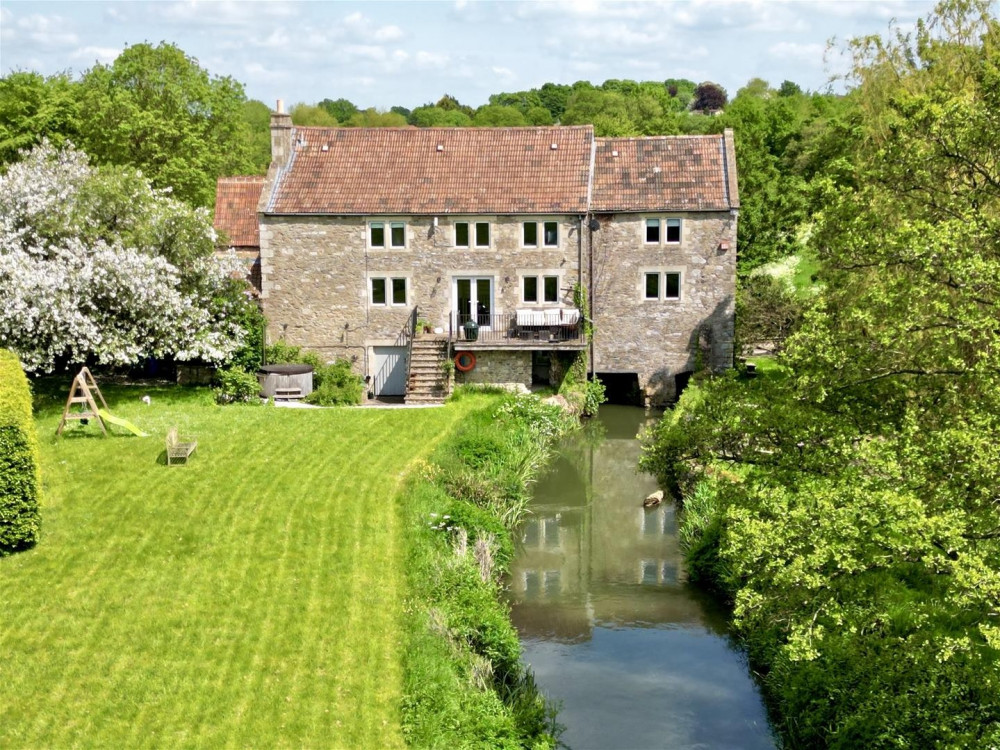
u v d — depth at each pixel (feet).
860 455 42.50
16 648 53.06
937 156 54.95
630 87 441.27
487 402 114.42
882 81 98.94
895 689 48.16
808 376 49.55
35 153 111.14
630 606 69.97
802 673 53.16
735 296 132.67
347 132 133.49
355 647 54.24
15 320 96.27
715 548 73.36
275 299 125.90
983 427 41.16
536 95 459.32
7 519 64.95
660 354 126.52
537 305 125.39
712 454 57.00
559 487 97.96
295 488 79.61
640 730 52.95
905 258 48.34
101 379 118.01
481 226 124.06
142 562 64.69
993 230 47.55
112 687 49.52
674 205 122.62
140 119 160.66
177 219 110.32
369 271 125.08
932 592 53.11
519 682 57.26
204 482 80.23
